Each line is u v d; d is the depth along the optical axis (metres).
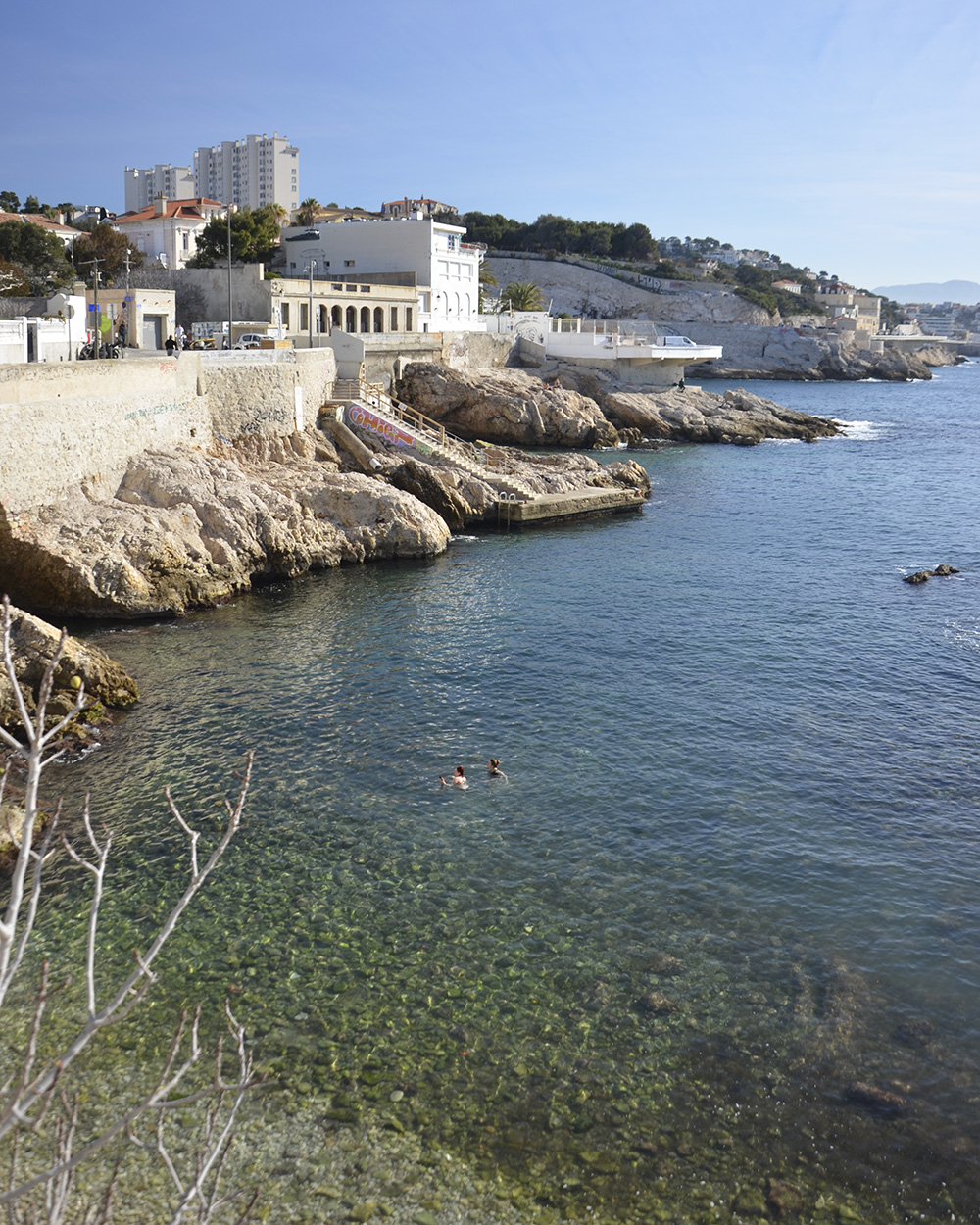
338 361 71.00
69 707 26.91
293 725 27.84
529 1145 13.70
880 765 25.86
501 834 22.16
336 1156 13.39
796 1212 12.77
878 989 17.05
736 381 182.00
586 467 67.19
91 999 5.88
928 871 20.86
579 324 106.12
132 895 19.44
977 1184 13.25
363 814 22.92
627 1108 14.37
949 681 32.06
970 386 185.50
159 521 40.25
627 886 20.14
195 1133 13.63
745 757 26.30
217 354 50.94
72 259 99.50
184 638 35.50
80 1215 12.06
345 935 18.30
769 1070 15.14
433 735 27.42
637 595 42.16
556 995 16.75
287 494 48.59
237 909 19.03
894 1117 14.29
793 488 69.75
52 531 37.03
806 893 19.97
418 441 60.41
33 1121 5.61
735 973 17.39
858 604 41.00
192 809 22.95
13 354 45.84
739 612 39.66
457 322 95.88
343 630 36.81
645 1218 12.66
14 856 20.55
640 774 25.20
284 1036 15.59
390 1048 15.43
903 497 66.56
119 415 42.41
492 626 37.44
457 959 17.64
